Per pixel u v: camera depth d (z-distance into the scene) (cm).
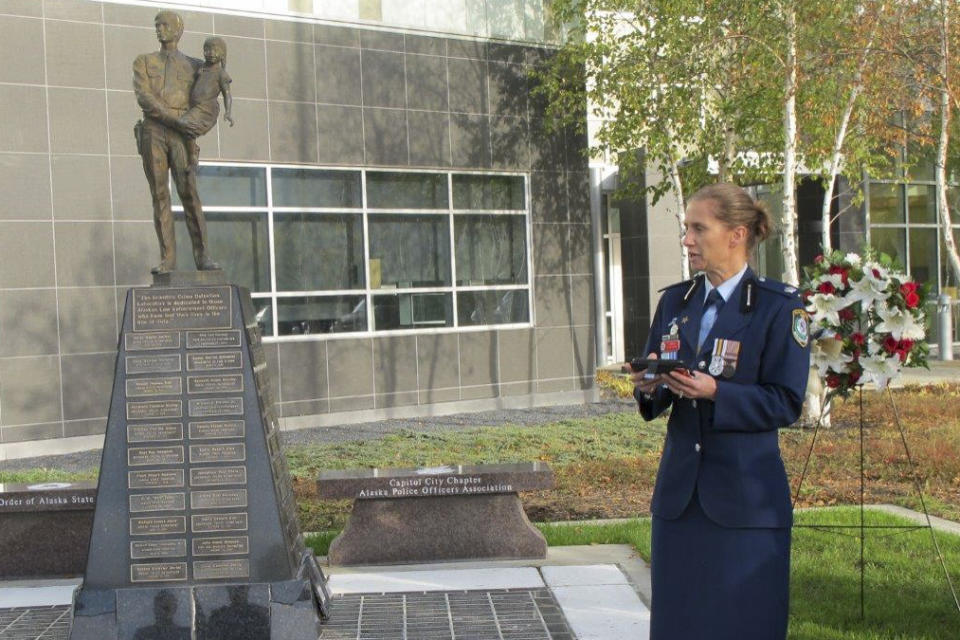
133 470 543
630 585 646
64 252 1268
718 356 371
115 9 1304
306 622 537
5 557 704
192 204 588
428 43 1559
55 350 1261
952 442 1166
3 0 1231
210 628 533
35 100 1251
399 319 1538
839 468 1053
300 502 923
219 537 540
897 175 1717
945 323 2269
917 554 707
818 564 683
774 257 2364
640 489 971
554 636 552
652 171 1988
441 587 648
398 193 1541
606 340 2244
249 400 548
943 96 1372
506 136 1636
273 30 1424
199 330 550
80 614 532
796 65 1280
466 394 1595
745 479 363
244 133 1399
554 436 1295
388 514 714
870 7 1299
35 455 1244
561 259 1695
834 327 568
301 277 1451
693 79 1429
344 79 1484
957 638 534
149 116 578
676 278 2152
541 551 717
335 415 1469
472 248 1612
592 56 1491
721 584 362
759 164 1465
